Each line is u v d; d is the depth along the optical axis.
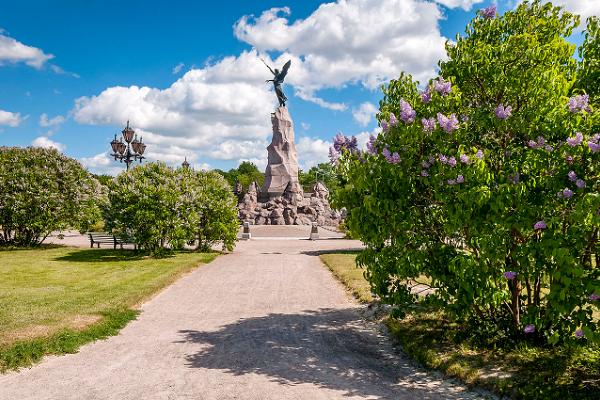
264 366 7.09
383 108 8.30
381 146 7.31
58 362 7.17
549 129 6.12
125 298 11.62
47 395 5.84
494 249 6.21
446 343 7.77
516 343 7.25
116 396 5.82
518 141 6.82
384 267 7.82
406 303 7.91
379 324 9.53
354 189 7.61
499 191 5.93
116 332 8.99
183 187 21.28
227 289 13.69
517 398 5.70
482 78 7.45
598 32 7.80
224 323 9.81
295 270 17.42
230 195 23.84
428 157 6.79
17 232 26.14
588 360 6.47
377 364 7.25
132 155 25.09
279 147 59.66
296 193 58.66
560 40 7.30
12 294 12.09
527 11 7.80
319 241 33.56
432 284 7.22
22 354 7.15
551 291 5.73
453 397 5.91
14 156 25.47
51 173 25.70
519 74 6.92
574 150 5.61
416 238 7.35
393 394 6.00
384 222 7.13
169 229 20.58
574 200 5.75
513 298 7.28
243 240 34.56
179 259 19.72
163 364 7.13
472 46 7.77
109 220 22.17
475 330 7.68
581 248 5.60
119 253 22.67
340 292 13.18
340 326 9.54
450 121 6.29
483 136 6.95
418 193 7.25
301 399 5.77
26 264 18.78
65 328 8.66
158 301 12.05
